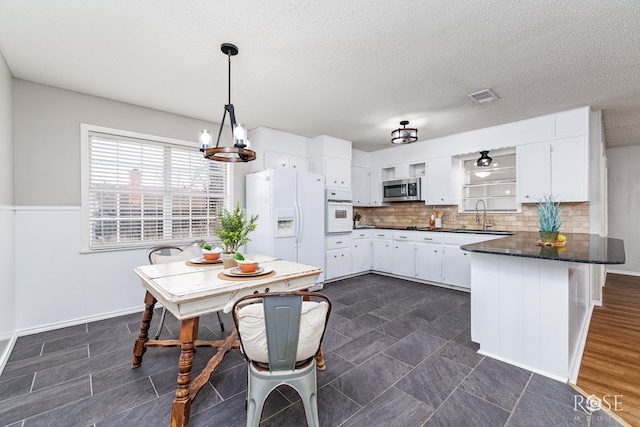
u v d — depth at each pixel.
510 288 2.11
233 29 1.93
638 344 2.39
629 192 5.22
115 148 3.15
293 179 3.90
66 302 2.83
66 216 2.84
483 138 4.14
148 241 3.34
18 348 2.35
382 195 5.52
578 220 3.52
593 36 1.99
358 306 3.38
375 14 1.79
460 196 4.74
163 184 3.48
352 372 1.99
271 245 3.68
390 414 1.58
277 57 2.27
